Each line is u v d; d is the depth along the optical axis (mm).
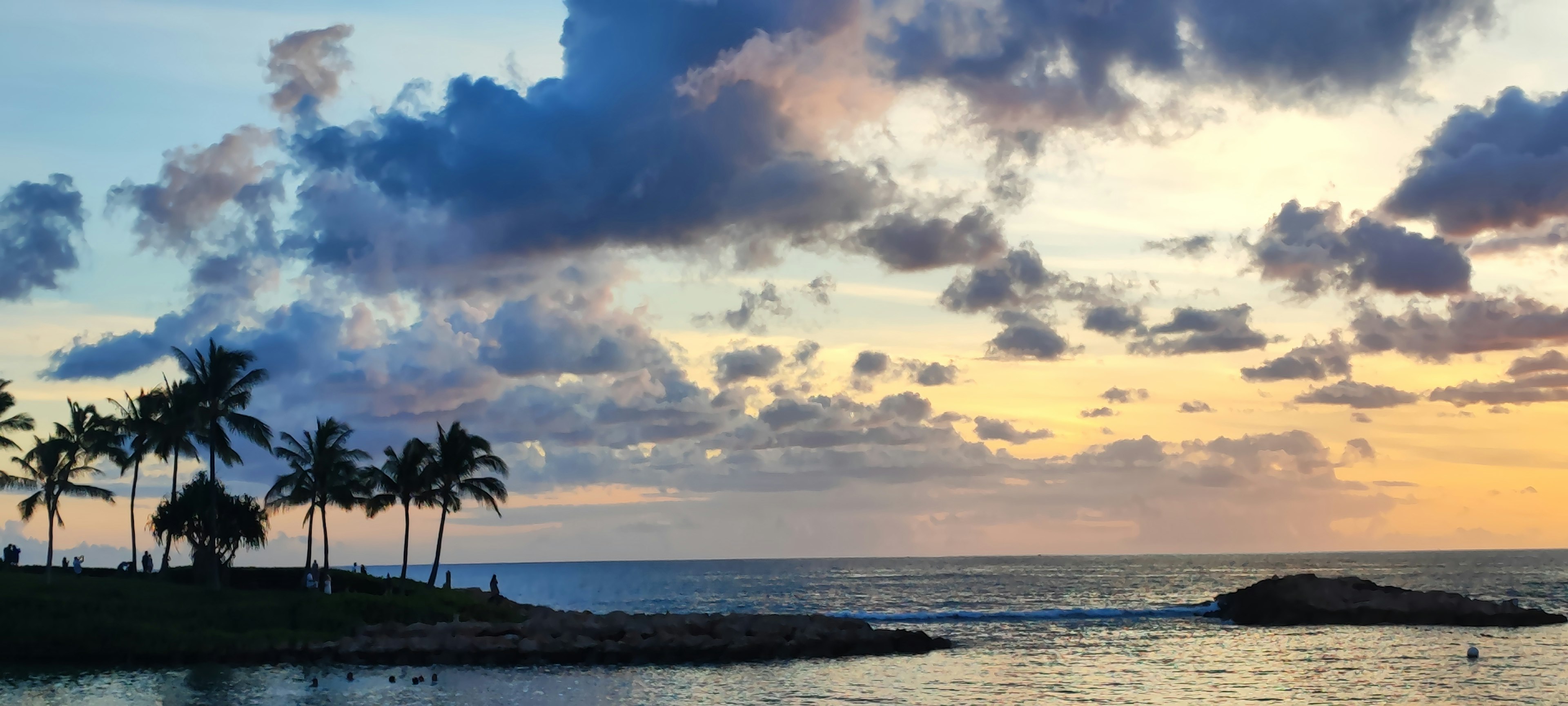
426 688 56375
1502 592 164750
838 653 73375
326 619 71375
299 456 86750
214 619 67875
